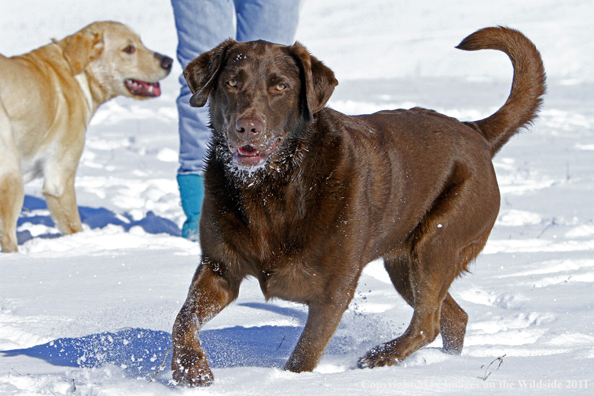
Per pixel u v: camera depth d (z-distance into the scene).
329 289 4.11
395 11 58.84
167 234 8.41
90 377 3.57
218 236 4.10
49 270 6.55
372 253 4.64
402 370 3.86
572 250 7.71
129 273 6.44
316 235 4.03
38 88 8.30
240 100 4.09
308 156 4.09
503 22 53.88
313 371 4.11
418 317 4.77
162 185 12.05
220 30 7.93
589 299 5.62
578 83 32.62
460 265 5.10
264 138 3.96
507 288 6.12
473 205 5.00
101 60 9.30
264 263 4.10
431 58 41.72
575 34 47.56
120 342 4.42
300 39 49.19
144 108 21.14
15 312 5.10
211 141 4.35
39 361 3.98
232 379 3.58
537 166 14.05
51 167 8.59
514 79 5.59
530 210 10.14
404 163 4.70
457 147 5.04
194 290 4.09
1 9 44.31
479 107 21.56
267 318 5.36
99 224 9.28
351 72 37.06
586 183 12.05
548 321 5.11
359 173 4.23
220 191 4.12
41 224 9.31
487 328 5.17
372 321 5.32
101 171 13.11
